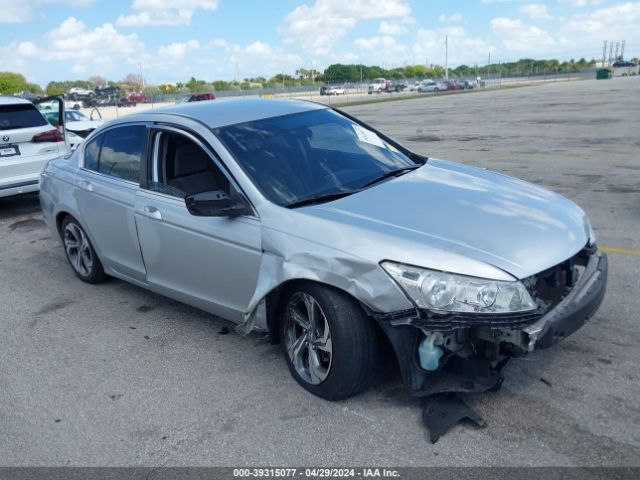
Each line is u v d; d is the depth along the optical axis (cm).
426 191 375
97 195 491
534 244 316
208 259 393
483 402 331
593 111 2227
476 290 289
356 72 12838
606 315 430
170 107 485
